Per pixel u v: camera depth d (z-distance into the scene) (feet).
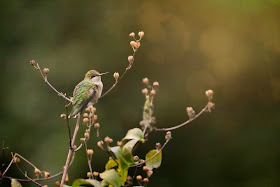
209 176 51.06
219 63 56.65
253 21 57.52
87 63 50.24
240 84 56.24
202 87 55.11
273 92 55.98
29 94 47.47
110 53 51.67
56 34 50.96
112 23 52.90
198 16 57.47
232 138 52.90
